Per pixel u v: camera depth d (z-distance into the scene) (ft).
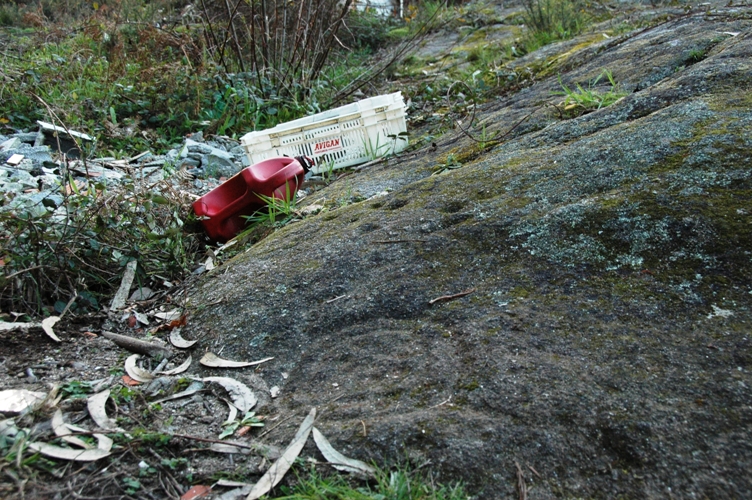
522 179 10.00
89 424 6.63
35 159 15.34
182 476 6.01
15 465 5.87
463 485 5.55
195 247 11.86
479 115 17.51
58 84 20.53
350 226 10.12
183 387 7.45
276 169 12.67
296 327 8.05
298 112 21.63
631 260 7.86
